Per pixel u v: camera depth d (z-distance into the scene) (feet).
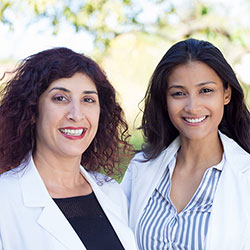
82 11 19.67
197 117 8.43
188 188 8.86
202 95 8.42
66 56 7.18
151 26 21.09
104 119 8.12
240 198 8.27
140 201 9.11
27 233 6.81
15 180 7.20
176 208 8.76
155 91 9.00
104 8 19.70
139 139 18.19
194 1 20.95
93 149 8.38
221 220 8.17
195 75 8.32
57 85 7.03
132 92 22.98
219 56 8.39
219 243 8.04
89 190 7.88
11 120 7.27
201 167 8.95
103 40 19.97
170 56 8.50
